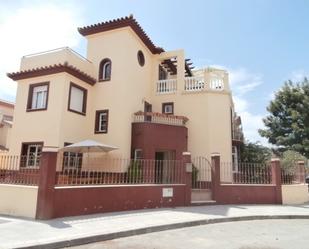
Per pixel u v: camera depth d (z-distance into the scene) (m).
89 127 16.45
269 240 7.21
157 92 19.77
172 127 16.77
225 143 17.80
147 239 7.30
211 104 18.30
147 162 12.77
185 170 12.84
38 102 15.41
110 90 16.52
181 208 11.93
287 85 23.62
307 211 11.70
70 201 9.34
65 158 13.92
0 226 7.67
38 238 6.57
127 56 16.70
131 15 16.48
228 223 9.66
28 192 9.09
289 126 22.45
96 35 17.73
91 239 6.95
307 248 6.44
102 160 15.45
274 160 14.42
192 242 6.98
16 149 15.17
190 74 23.08
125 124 15.96
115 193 10.71
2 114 24.53
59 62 15.16
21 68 16.45
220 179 14.34
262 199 13.86
